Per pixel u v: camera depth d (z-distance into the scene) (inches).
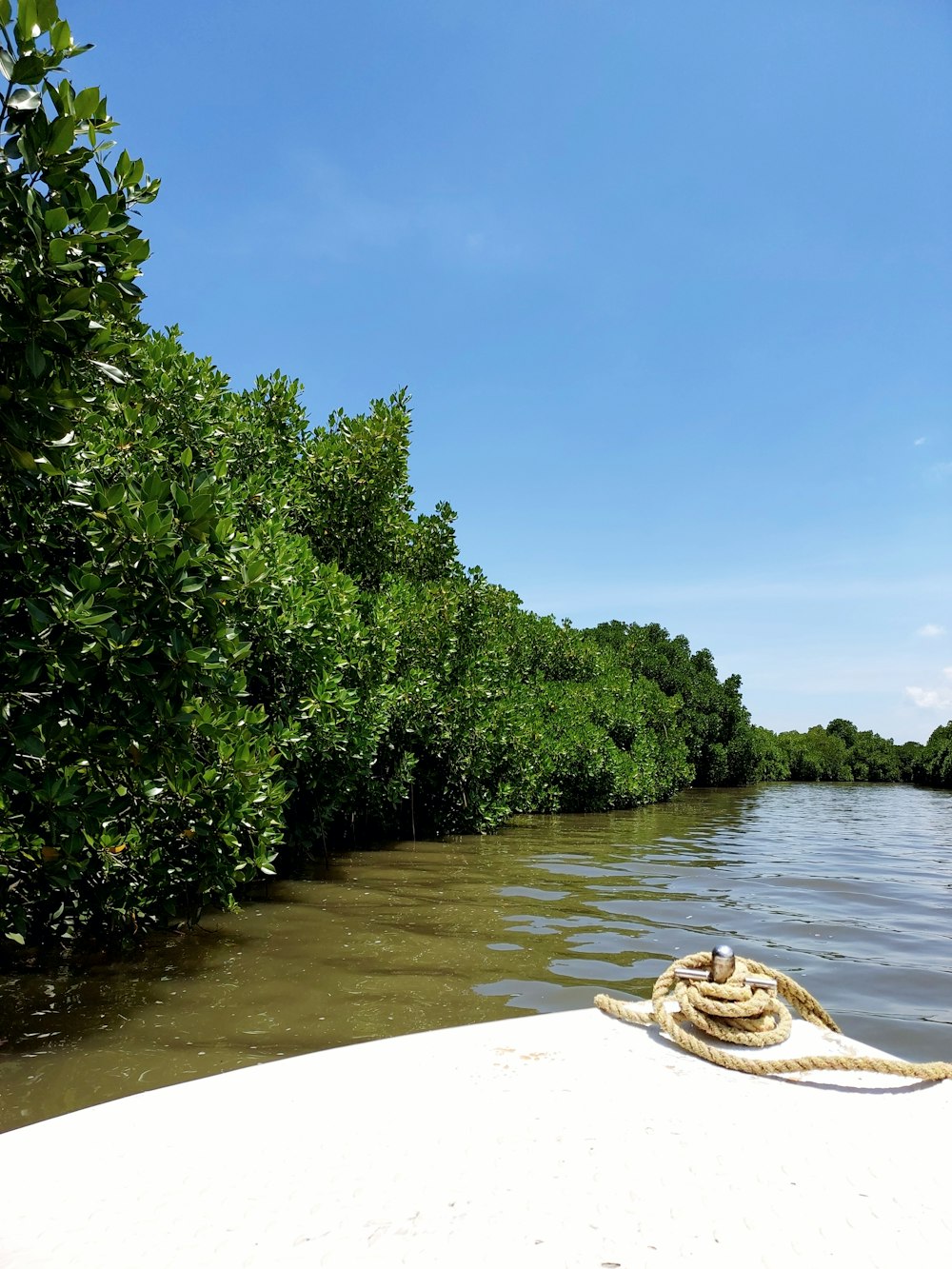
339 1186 53.3
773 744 2244.1
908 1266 45.3
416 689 409.7
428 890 295.7
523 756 548.7
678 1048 79.0
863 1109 65.7
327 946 210.7
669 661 1513.3
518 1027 85.0
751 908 283.6
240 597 259.4
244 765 212.4
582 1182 53.7
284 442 416.2
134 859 207.6
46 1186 53.9
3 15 111.0
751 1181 54.0
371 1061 75.2
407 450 434.9
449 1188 52.9
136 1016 155.1
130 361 180.2
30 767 166.1
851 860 446.9
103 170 134.6
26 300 116.0
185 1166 56.2
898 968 205.3
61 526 158.9
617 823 630.5
